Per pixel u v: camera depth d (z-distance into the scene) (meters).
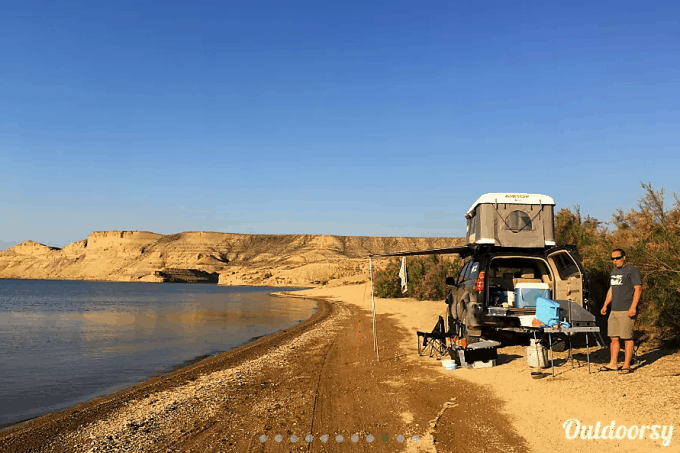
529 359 8.01
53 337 21.58
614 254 7.18
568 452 4.62
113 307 48.16
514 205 10.18
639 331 10.12
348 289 68.75
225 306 47.62
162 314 36.72
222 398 8.45
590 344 9.71
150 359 15.05
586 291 8.62
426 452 5.02
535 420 5.59
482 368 8.64
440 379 8.19
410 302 33.72
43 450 6.36
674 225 9.00
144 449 5.89
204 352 16.45
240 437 6.05
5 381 11.84
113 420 7.64
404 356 11.06
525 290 9.31
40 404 9.55
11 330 25.09
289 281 157.38
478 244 10.05
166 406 8.18
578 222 15.60
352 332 17.89
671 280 7.99
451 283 11.60
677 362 7.39
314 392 8.27
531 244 9.98
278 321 29.38
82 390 10.81
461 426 5.69
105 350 17.20
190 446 5.85
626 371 6.98
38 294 86.94
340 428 6.09
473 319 9.05
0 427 7.86
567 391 6.49
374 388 8.09
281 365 11.67
